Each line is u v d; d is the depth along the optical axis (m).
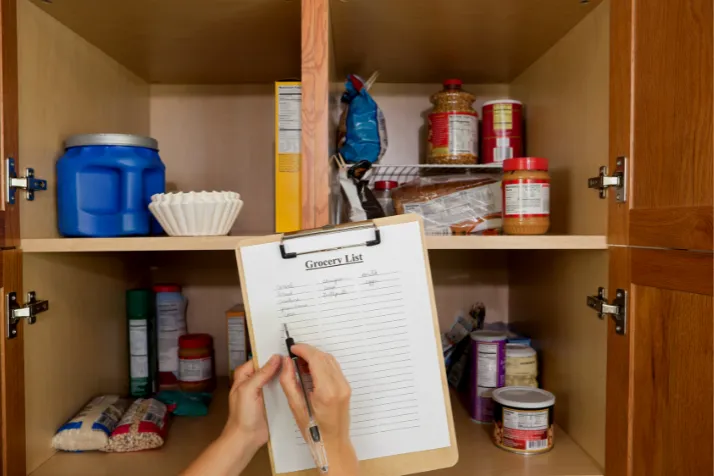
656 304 0.87
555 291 1.27
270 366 0.79
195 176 1.60
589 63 1.10
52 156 1.11
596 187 1.02
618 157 0.98
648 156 0.90
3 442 0.94
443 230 1.30
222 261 1.63
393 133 1.60
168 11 1.08
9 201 0.95
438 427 0.82
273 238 0.81
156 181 1.18
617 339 0.98
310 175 0.97
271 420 0.82
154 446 1.15
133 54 1.35
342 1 1.03
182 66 1.45
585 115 1.12
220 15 1.11
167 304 1.52
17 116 0.98
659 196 0.87
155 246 0.98
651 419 0.88
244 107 1.61
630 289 0.94
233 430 0.82
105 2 1.04
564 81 1.23
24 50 1.01
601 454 1.05
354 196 1.20
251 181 1.60
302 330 0.80
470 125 1.32
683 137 0.81
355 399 0.81
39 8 1.06
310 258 0.80
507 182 1.09
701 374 0.77
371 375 0.81
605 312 0.99
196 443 1.19
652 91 0.89
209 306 1.63
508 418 1.13
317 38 0.97
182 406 1.35
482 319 1.59
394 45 1.29
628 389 0.94
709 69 0.75
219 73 1.51
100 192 1.09
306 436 0.75
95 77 1.29
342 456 0.74
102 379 1.34
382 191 1.36
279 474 0.82
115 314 1.41
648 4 0.90
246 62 1.42
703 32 0.76
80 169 1.07
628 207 0.95
